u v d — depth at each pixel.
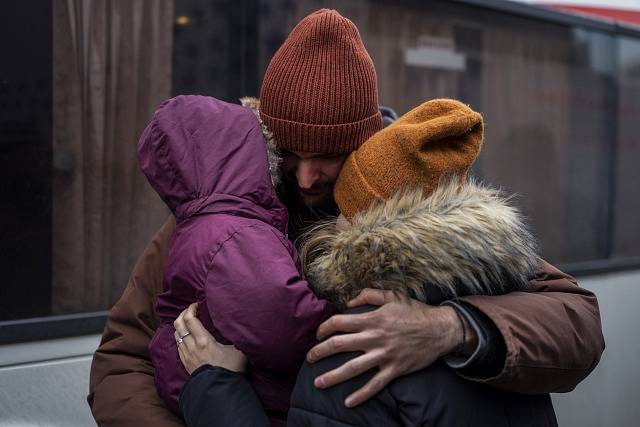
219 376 1.25
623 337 3.84
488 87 3.45
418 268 1.17
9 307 2.13
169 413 1.43
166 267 1.34
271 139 1.39
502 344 1.20
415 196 1.22
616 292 3.86
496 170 3.50
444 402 1.15
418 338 1.16
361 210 1.28
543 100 3.68
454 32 3.31
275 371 1.27
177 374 1.34
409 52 3.16
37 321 2.11
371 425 1.13
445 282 1.18
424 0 3.20
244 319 1.20
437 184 1.26
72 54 2.24
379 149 1.27
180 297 1.34
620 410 3.73
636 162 4.13
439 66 3.27
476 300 1.23
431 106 1.28
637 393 3.84
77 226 2.25
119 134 2.33
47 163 2.20
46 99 2.19
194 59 2.49
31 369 2.08
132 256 2.36
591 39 3.87
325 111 1.33
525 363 1.20
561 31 3.74
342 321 1.16
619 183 4.04
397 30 3.11
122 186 2.34
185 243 1.29
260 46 2.63
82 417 2.16
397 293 1.19
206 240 1.25
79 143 2.26
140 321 1.57
